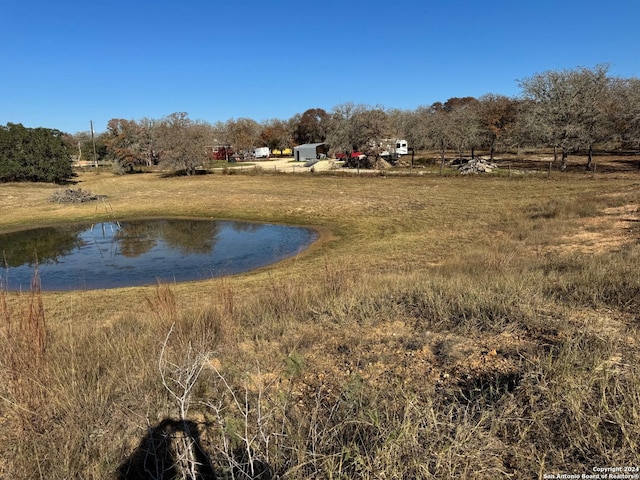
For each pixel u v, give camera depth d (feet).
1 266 51.85
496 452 7.43
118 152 201.77
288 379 11.26
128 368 11.68
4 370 10.55
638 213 50.57
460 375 10.94
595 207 56.54
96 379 11.02
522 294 17.17
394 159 182.29
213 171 180.65
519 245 38.22
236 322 17.28
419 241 50.42
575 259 26.76
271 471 7.14
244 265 48.52
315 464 7.01
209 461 7.67
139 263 51.57
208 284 36.68
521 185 96.37
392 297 19.24
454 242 47.47
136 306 28.91
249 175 158.92
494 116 161.27
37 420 9.06
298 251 53.93
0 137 141.79
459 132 157.07
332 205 84.94
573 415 7.98
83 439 8.38
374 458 6.99
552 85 125.39
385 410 8.70
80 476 7.43
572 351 10.89
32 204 100.17
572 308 15.64
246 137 311.47
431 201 81.66
